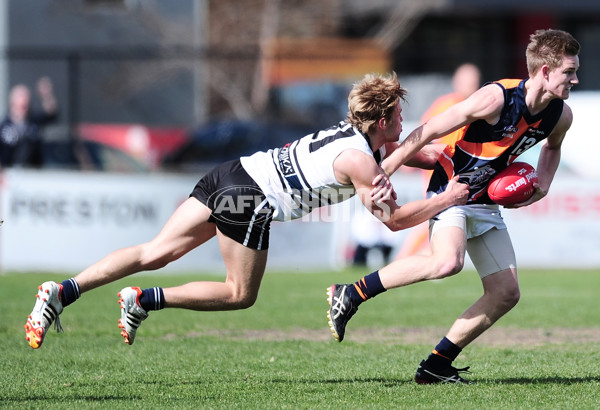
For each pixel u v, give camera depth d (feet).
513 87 60.64
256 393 61.57
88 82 233.35
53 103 170.50
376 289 62.64
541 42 59.93
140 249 63.16
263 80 209.97
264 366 72.64
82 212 149.79
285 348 81.71
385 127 61.87
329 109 194.29
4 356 75.92
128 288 62.64
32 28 242.17
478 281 143.84
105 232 150.20
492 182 63.36
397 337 88.79
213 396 60.54
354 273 146.51
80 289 62.28
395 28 262.88
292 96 195.42
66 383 64.85
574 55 59.57
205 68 235.40
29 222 149.59
